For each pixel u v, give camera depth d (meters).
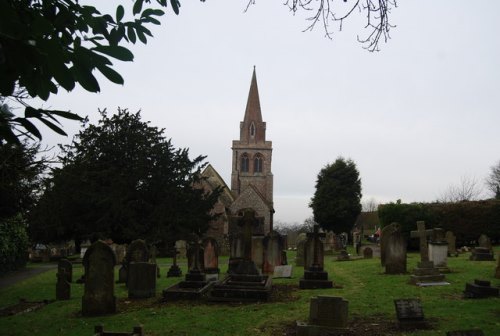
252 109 66.50
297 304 10.96
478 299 10.71
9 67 2.35
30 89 2.55
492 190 65.56
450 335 6.14
